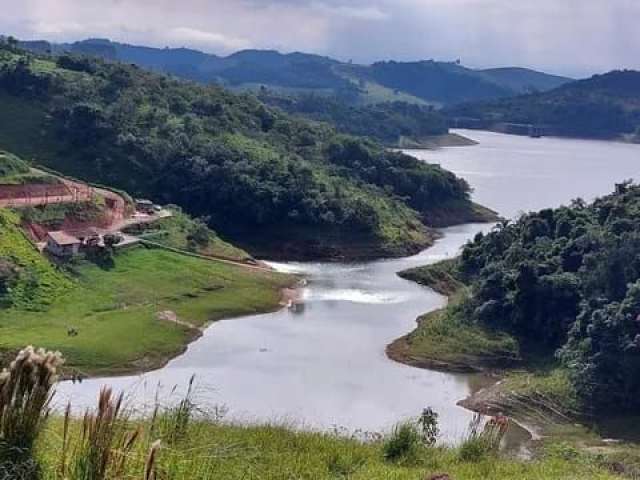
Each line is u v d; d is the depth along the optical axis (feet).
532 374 182.19
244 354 186.70
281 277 264.93
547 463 52.26
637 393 162.30
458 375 183.01
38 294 204.74
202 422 42.93
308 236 314.55
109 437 24.27
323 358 186.80
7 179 267.18
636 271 189.26
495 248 262.26
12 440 23.67
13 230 229.86
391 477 40.14
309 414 145.28
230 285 242.78
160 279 234.79
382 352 194.49
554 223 247.91
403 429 51.16
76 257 230.48
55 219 254.88
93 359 169.78
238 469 32.14
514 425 153.79
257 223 319.27
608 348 166.91
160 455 26.99
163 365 175.73
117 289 222.07
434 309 237.25
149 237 268.00
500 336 199.72
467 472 45.16
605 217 243.81
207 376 167.73
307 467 39.91
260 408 146.20
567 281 198.70
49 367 24.32
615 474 51.26
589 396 164.25
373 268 294.25
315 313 228.84
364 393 163.43
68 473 23.71
